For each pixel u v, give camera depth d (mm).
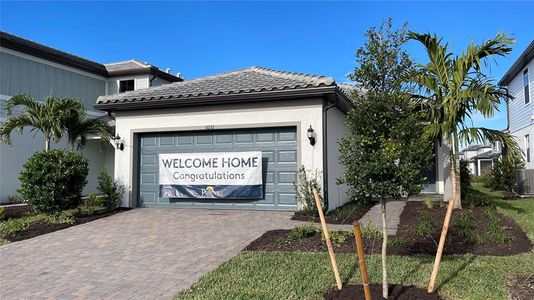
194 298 4531
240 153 10602
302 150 10109
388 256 5875
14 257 6637
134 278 5395
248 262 5793
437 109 9430
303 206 9711
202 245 6973
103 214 10359
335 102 10367
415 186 4137
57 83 16969
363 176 4172
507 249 6176
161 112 11477
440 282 4688
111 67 20188
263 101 10492
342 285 4703
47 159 9820
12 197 14547
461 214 8344
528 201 12453
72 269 5898
